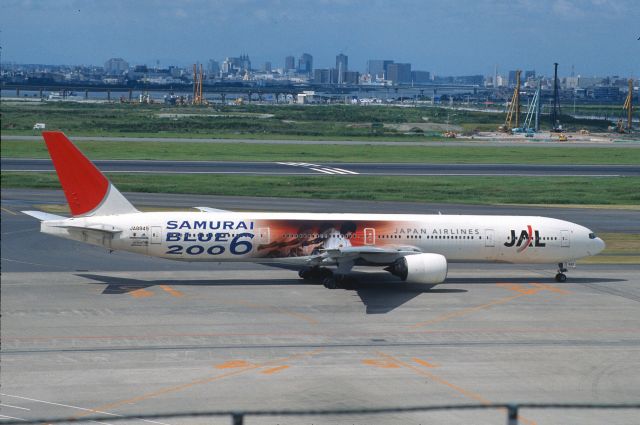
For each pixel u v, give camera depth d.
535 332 152.25
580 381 123.12
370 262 187.38
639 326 158.50
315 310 165.38
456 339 145.88
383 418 104.50
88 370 121.75
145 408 106.25
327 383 118.88
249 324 152.50
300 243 189.25
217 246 186.12
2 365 122.81
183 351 133.50
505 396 115.19
